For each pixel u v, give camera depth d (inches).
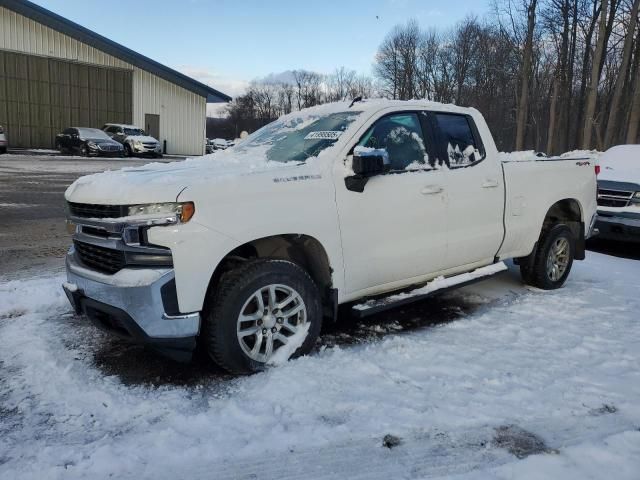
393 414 121.2
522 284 239.3
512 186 203.9
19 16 1138.0
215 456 105.9
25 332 169.2
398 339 167.2
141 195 127.1
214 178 134.0
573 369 146.3
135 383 136.6
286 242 152.2
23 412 121.8
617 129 1298.0
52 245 302.5
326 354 153.3
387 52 2605.8
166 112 1371.8
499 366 147.5
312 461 104.9
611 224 336.8
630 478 99.2
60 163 877.8
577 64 1448.1
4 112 1162.0
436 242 177.8
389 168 154.5
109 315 134.0
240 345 136.9
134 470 101.5
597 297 218.5
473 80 2253.9
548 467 102.5
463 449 108.8
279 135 183.6
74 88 1236.5
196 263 127.5
